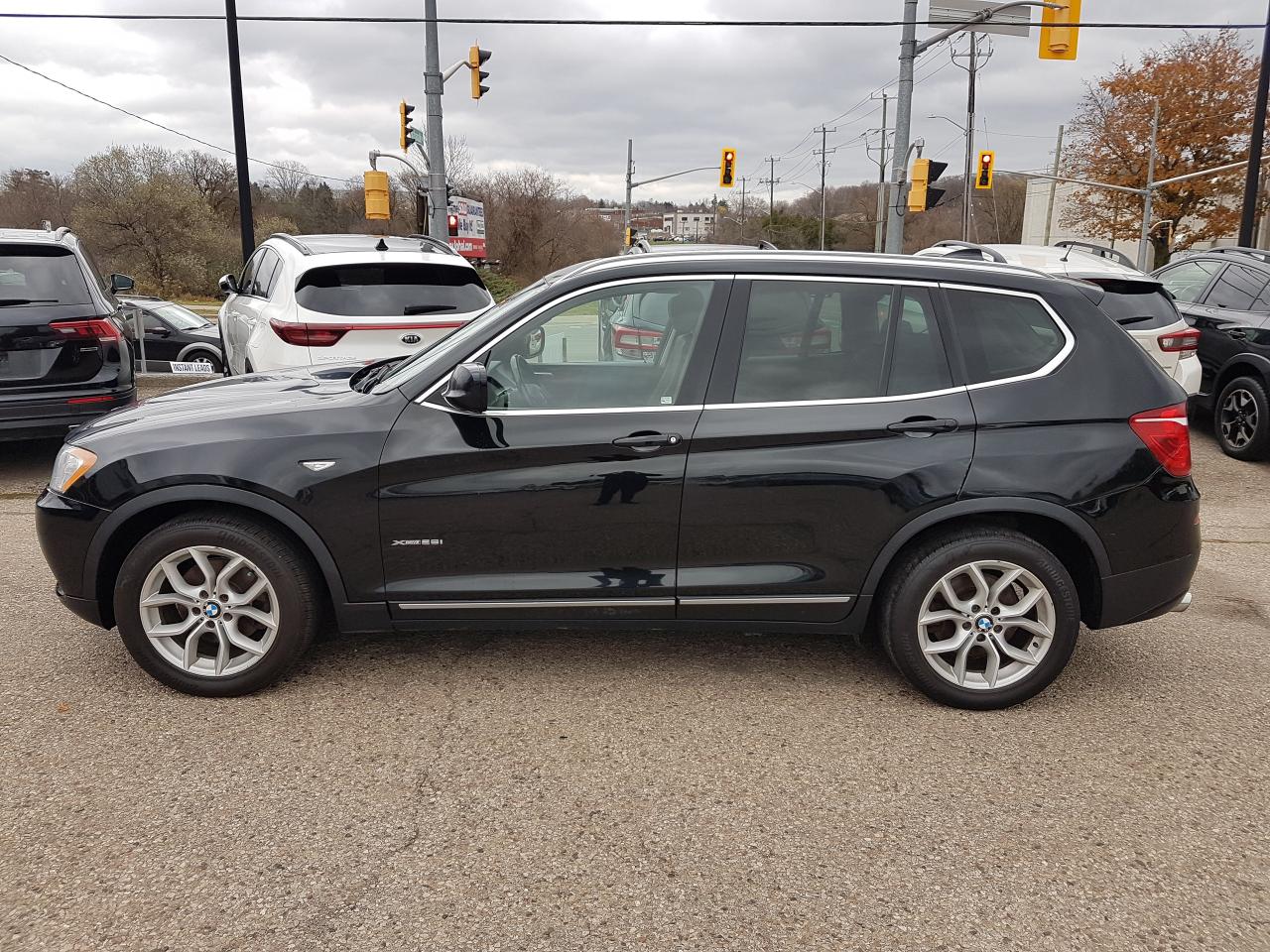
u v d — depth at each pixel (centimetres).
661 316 360
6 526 623
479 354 359
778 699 381
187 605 362
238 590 365
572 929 248
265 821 292
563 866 274
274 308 738
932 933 249
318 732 347
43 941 239
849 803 308
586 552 360
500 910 255
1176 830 296
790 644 438
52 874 265
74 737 339
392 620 366
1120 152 4566
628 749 340
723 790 315
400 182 5894
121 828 287
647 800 308
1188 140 4381
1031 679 368
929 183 1784
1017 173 3791
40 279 695
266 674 368
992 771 330
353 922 249
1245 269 925
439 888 263
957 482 352
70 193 5319
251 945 239
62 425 695
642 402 358
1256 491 786
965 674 372
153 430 360
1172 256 4731
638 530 357
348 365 487
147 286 5078
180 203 5075
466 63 1634
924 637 366
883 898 262
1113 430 357
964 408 355
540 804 304
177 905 253
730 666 411
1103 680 407
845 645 438
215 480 348
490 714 364
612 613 366
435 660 411
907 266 366
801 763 333
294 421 357
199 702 367
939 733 356
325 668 400
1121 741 353
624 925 250
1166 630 471
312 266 729
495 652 421
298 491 349
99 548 356
